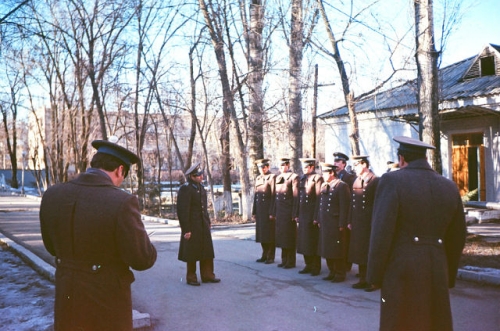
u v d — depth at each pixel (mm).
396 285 3402
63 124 29266
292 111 16344
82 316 2715
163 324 5324
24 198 36781
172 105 20156
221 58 17406
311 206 7840
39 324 5062
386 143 22297
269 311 5762
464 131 19469
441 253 3471
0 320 5238
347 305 5992
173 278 7688
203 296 6508
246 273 8047
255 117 17344
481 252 9117
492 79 19656
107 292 2760
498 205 16297
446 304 3361
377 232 3480
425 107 10328
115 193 2857
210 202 23312
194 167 7199
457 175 19938
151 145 36125
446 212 3506
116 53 19797
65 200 2857
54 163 30672
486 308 5773
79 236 2760
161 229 15055
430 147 3650
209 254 7230
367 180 6977
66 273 2797
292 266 8555
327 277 7527
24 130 52844
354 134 13820
